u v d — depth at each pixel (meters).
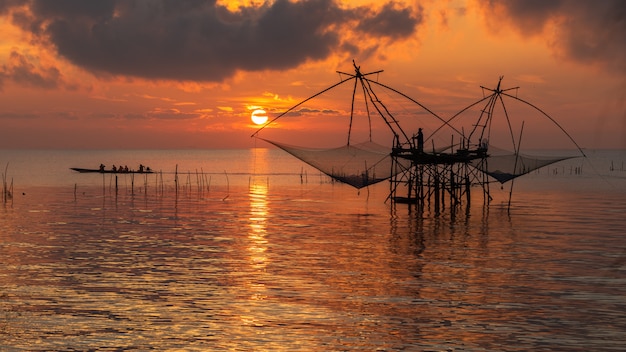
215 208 55.62
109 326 19.42
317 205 58.69
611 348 17.52
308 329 19.17
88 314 20.67
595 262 29.44
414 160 53.81
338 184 94.06
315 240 36.31
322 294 23.31
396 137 52.50
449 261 29.70
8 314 20.61
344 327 19.33
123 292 23.55
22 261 29.52
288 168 170.38
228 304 21.91
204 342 18.03
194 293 23.42
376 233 39.19
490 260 29.94
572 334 18.67
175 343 17.94
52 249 32.91
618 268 28.00
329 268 28.05
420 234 38.78
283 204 59.78
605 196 70.06
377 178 54.59
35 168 158.00
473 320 20.05
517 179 109.75
